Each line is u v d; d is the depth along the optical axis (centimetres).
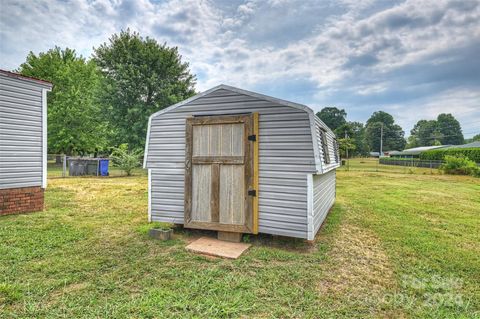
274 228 412
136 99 2062
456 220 597
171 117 487
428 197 905
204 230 490
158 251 383
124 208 659
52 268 316
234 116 431
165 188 491
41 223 505
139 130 1997
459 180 1478
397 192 1016
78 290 271
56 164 2017
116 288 277
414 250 407
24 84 584
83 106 2006
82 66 2227
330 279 309
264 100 422
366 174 1870
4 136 552
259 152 424
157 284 287
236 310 239
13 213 568
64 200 746
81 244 402
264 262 352
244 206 421
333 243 434
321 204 520
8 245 385
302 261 358
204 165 450
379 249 412
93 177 1398
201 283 289
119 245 402
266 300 259
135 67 2055
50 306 240
